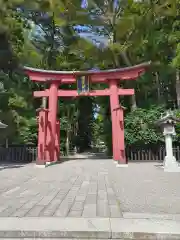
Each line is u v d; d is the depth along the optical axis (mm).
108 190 6930
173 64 16734
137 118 17766
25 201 5613
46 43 24281
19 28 19953
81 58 23406
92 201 5574
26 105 21078
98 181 8688
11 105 20078
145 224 3945
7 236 3717
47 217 4332
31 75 17172
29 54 22266
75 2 21141
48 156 16266
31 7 21359
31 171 12086
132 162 16656
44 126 15172
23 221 4117
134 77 16672
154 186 7590
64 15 21875
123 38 20969
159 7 17672
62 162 17078
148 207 5094
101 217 4332
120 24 19484
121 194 6422
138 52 20547
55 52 24422
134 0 18891
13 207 5070
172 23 17844
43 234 3693
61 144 25719
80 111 29750
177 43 17578
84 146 32438
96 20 22016
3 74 21266
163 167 12594
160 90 23797
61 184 8086
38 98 23672
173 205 5246
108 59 22047
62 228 3775
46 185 7906
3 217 4352
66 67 23703
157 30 18766
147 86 22875
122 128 15180
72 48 23188
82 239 3637
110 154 22203
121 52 21031
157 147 17562
